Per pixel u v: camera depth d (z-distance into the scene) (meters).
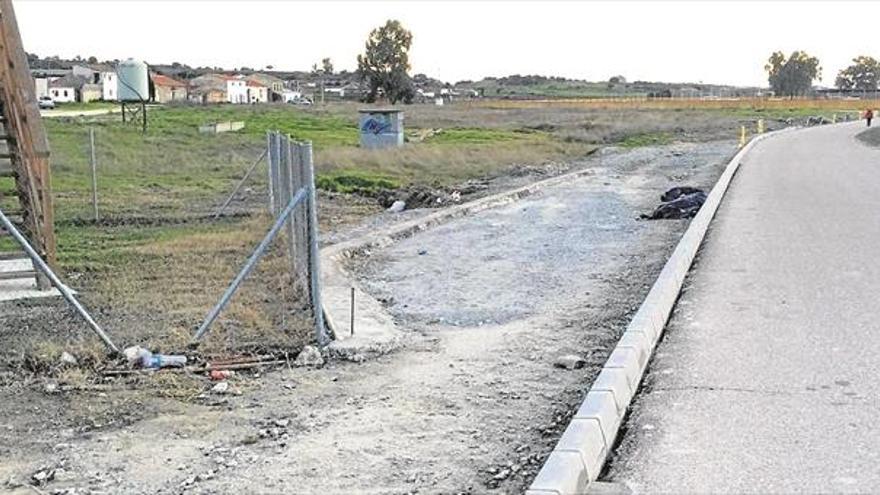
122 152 29.09
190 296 9.69
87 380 6.80
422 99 130.50
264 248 7.95
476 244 13.54
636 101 112.62
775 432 5.11
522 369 6.87
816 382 6.01
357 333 7.81
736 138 48.81
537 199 20.11
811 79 147.75
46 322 8.69
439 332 8.15
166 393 6.45
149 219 16.11
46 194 10.55
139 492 4.77
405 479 4.84
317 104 92.19
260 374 6.92
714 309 8.27
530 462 5.03
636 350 6.32
